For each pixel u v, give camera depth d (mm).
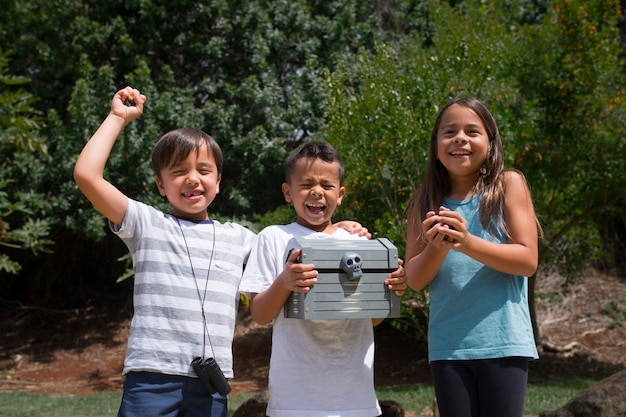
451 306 2832
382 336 11922
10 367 11461
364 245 2873
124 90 3131
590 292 12562
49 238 13359
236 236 3297
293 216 8867
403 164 6992
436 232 2637
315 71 11273
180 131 3184
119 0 11516
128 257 9891
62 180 11219
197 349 2957
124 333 13078
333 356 2943
